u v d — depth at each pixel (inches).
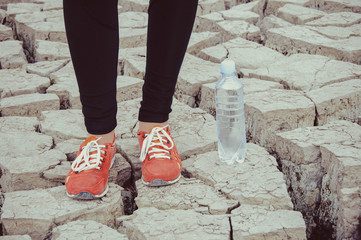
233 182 54.4
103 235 49.3
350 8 91.4
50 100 67.6
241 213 51.1
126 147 59.7
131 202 57.2
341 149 55.1
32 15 91.2
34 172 55.5
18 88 69.8
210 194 53.5
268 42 83.6
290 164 59.0
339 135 58.1
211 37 82.9
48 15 91.5
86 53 48.9
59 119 65.0
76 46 48.8
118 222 52.1
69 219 51.3
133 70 74.6
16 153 58.7
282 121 62.5
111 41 49.3
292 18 89.0
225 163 57.0
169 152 54.7
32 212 51.2
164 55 51.4
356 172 52.5
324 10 94.4
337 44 77.4
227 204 52.3
